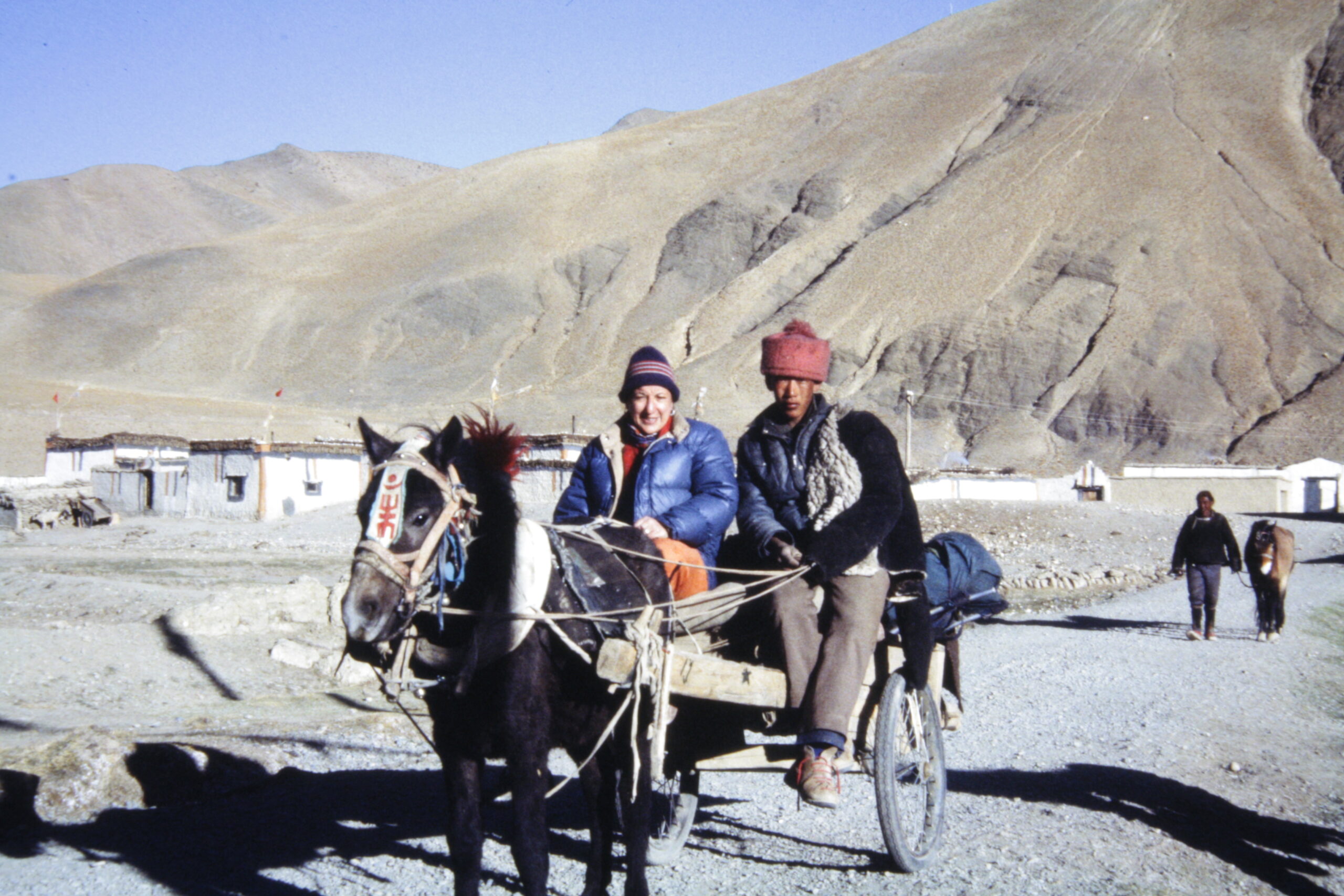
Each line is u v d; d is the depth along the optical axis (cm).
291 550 3403
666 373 605
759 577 581
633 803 511
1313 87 17188
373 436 452
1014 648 1565
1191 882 607
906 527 596
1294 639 1703
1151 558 3231
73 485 5209
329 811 698
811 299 14438
